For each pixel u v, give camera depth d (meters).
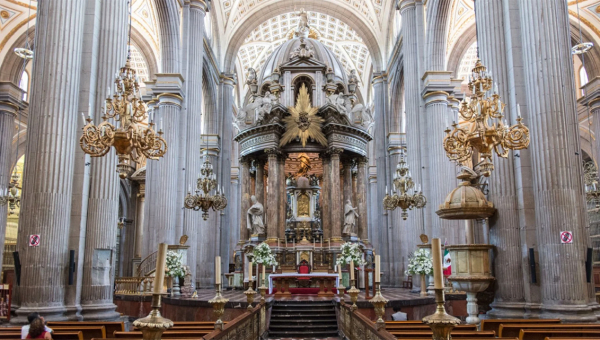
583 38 20.42
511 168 10.47
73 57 10.34
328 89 23.94
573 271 9.29
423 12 19.56
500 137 8.57
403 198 15.94
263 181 23.73
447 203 10.18
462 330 7.65
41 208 9.63
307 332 12.09
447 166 17.19
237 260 22.58
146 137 8.90
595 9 19.64
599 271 23.53
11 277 23.42
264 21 30.23
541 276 9.70
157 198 17.06
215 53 27.41
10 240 23.59
